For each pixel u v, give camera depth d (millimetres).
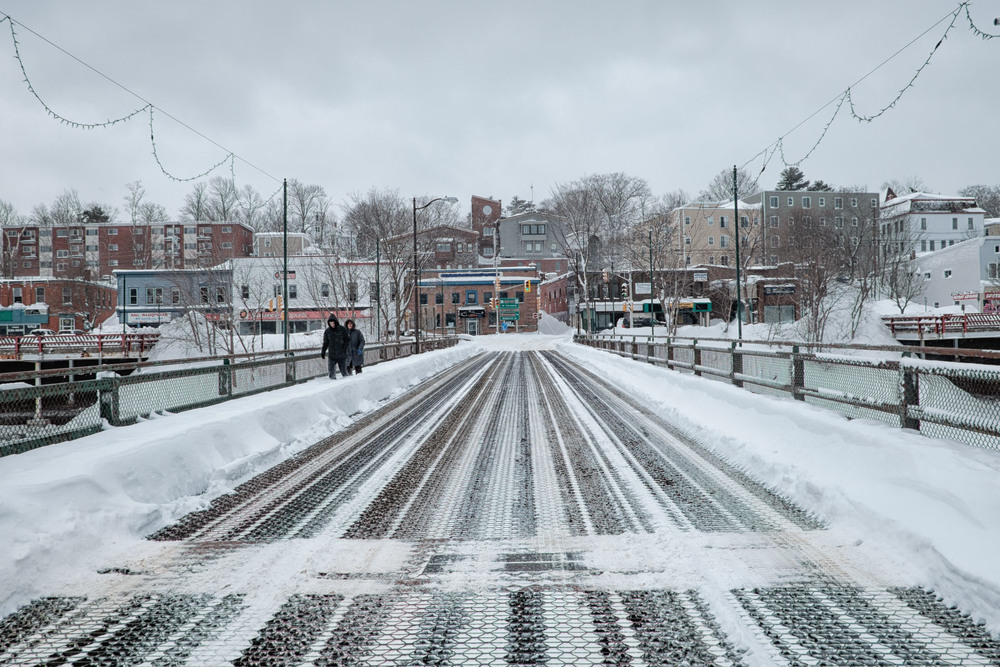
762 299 60656
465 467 7199
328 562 4203
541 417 11344
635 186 75062
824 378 8008
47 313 71875
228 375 10469
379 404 13867
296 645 3064
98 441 6406
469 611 3414
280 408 9156
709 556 4168
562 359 33750
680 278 63062
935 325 38719
